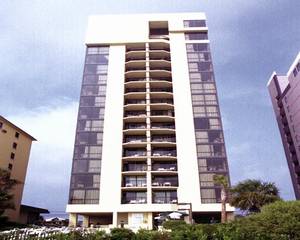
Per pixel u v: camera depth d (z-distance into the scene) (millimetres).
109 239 20125
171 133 63188
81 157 59344
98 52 72812
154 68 72500
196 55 71125
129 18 77312
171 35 74562
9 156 63750
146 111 64688
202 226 19734
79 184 56781
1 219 46562
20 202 65500
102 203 54594
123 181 58188
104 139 60844
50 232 21359
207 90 66125
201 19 76500
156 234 19688
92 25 77000
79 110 64625
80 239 19797
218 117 62750
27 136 71562
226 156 58469
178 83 67125
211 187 55469
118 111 63906
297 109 73250
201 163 57844
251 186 41750
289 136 79438
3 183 48656
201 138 60406
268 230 16641
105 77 68625
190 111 63500
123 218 54094
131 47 75000
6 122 63625
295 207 17031
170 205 53594
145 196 57094
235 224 18938
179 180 56375
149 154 59000
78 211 54156
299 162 74125
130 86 68875
